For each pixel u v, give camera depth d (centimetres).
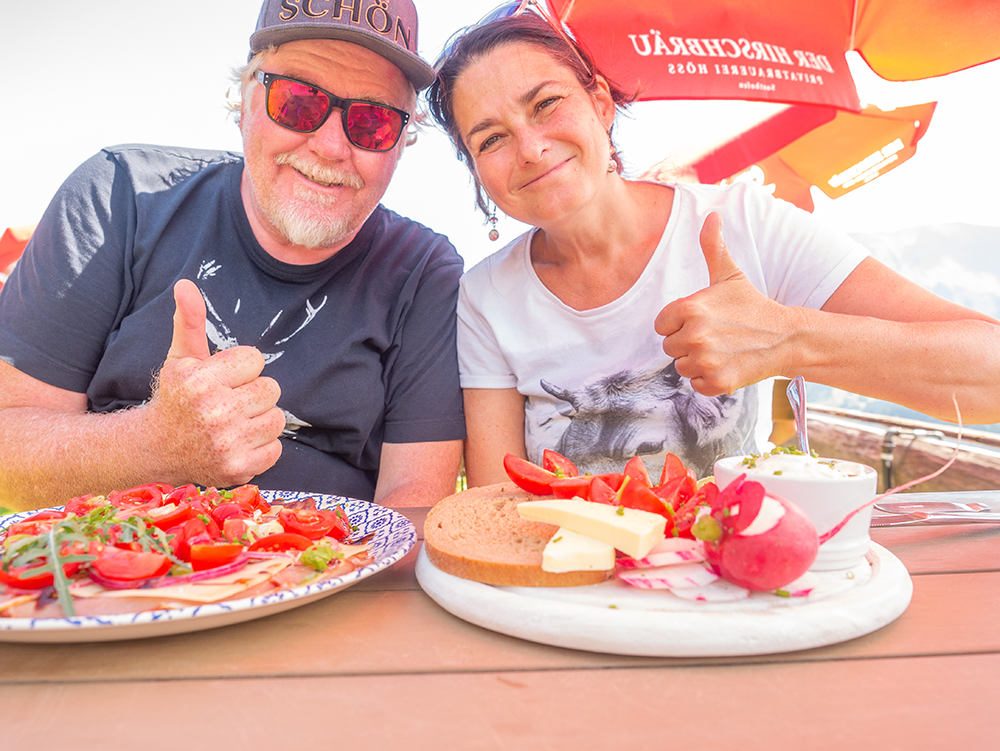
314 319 69
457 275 74
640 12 88
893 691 24
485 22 58
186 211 71
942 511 48
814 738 21
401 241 76
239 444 49
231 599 29
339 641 29
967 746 20
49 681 26
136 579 30
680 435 63
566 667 26
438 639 29
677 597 29
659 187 67
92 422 56
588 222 61
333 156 63
